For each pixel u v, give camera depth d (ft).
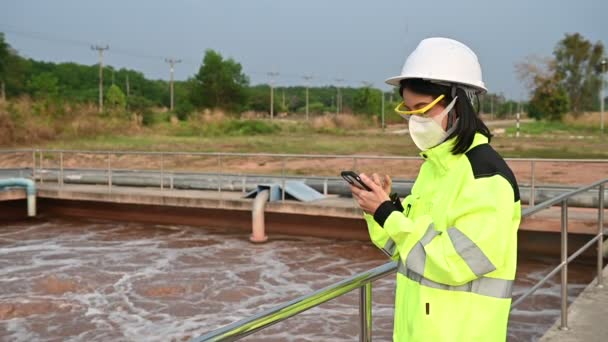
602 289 17.71
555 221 39.37
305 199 49.52
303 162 94.48
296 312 6.30
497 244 5.69
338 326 24.38
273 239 49.78
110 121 148.25
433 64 6.24
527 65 219.41
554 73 219.82
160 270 40.22
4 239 51.39
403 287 6.79
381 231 6.76
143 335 28.48
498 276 6.12
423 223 5.92
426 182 6.70
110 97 211.61
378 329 20.51
